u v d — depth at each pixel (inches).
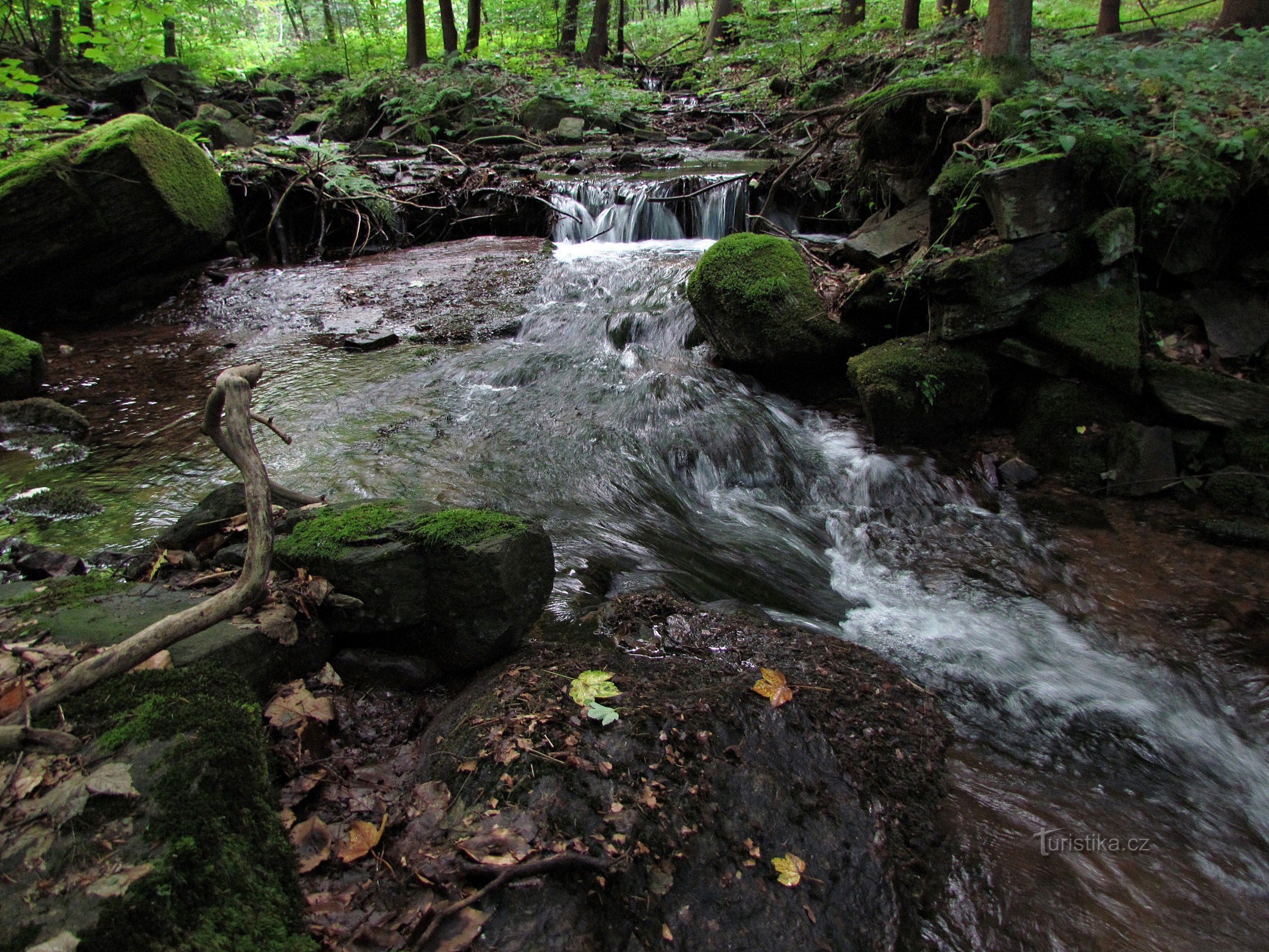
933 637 158.6
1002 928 93.5
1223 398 209.5
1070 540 196.4
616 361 281.6
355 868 84.5
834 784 105.1
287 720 100.8
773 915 85.4
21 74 378.0
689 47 1055.0
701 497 216.4
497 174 484.7
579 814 88.4
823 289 275.0
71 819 70.3
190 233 363.3
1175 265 228.7
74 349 306.7
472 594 113.6
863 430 244.7
